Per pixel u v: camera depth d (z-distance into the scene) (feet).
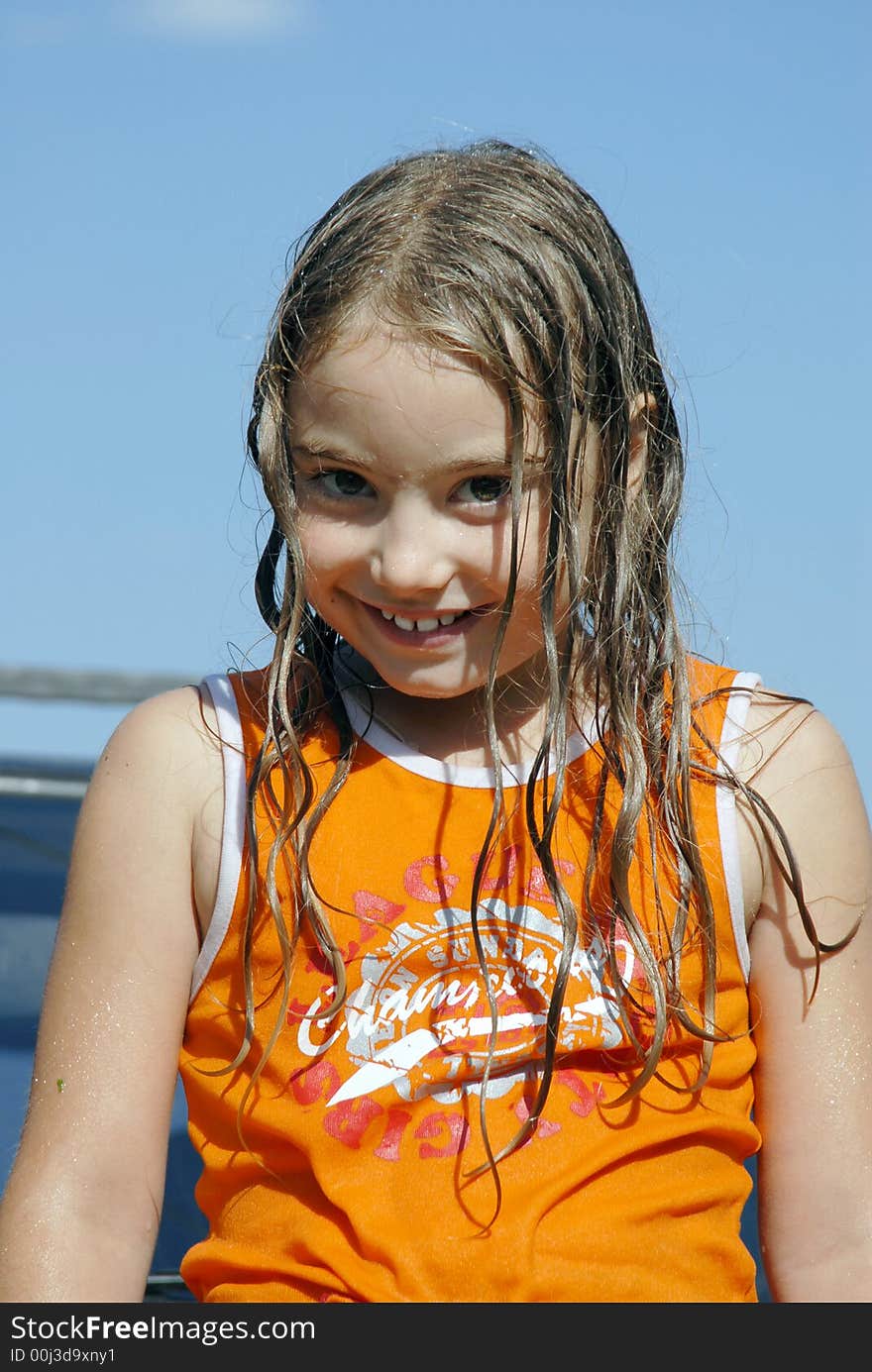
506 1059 9.49
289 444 9.52
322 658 10.47
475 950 9.62
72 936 10.13
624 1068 9.69
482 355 9.00
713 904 9.95
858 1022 10.18
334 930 9.64
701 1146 9.75
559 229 9.82
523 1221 9.16
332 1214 9.36
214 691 10.45
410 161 10.33
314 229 10.29
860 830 10.43
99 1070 9.85
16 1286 9.42
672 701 10.34
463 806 9.95
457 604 9.32
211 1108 9.87
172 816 10.10
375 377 9.00
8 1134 15.56
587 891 9.84
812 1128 10.03
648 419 10.64
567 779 10.12
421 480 9.09
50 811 27.07
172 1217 14.70
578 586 9.50
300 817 9.77
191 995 10.10
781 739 10.42
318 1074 9.52
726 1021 9.97
